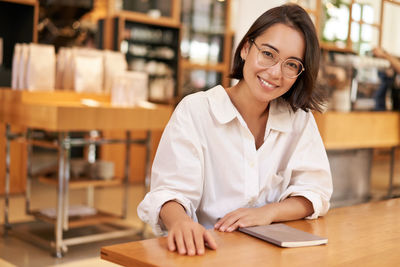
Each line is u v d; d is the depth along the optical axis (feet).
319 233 4.17
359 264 3.35
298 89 4.84
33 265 10.28
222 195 4.91
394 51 12.89
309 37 4.40
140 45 21.58
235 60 4.85
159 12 22.16
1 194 17.24
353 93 12.74
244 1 15.43
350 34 12.54
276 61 4.37
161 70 22.22
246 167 4.82
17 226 13.15
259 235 3.86
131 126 11.50
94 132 15.19
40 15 20.11
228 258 3.34
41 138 12.02
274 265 3.24
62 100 12.14
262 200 5.04
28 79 11.87
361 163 12.73
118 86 12.02
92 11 20.76
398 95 13.62
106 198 17.44
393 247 3.81
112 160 20.26
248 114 4.89
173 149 4.60
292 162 5.06
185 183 4.54
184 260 3.25
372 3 12.56
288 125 4.98
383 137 13.26
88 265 10.46
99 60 12.92
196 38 23.48
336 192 12.39
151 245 3.57
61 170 10.87
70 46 20.90
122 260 3.34
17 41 18.61
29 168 12.27
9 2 18.19
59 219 10.91
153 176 4.71
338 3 12.35
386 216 4.91
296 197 4.80
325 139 12.03
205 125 4.79
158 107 12.12
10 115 11.74
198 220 5.02
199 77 23.82
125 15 20.42
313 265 3.28
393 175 12.84
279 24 4.37
